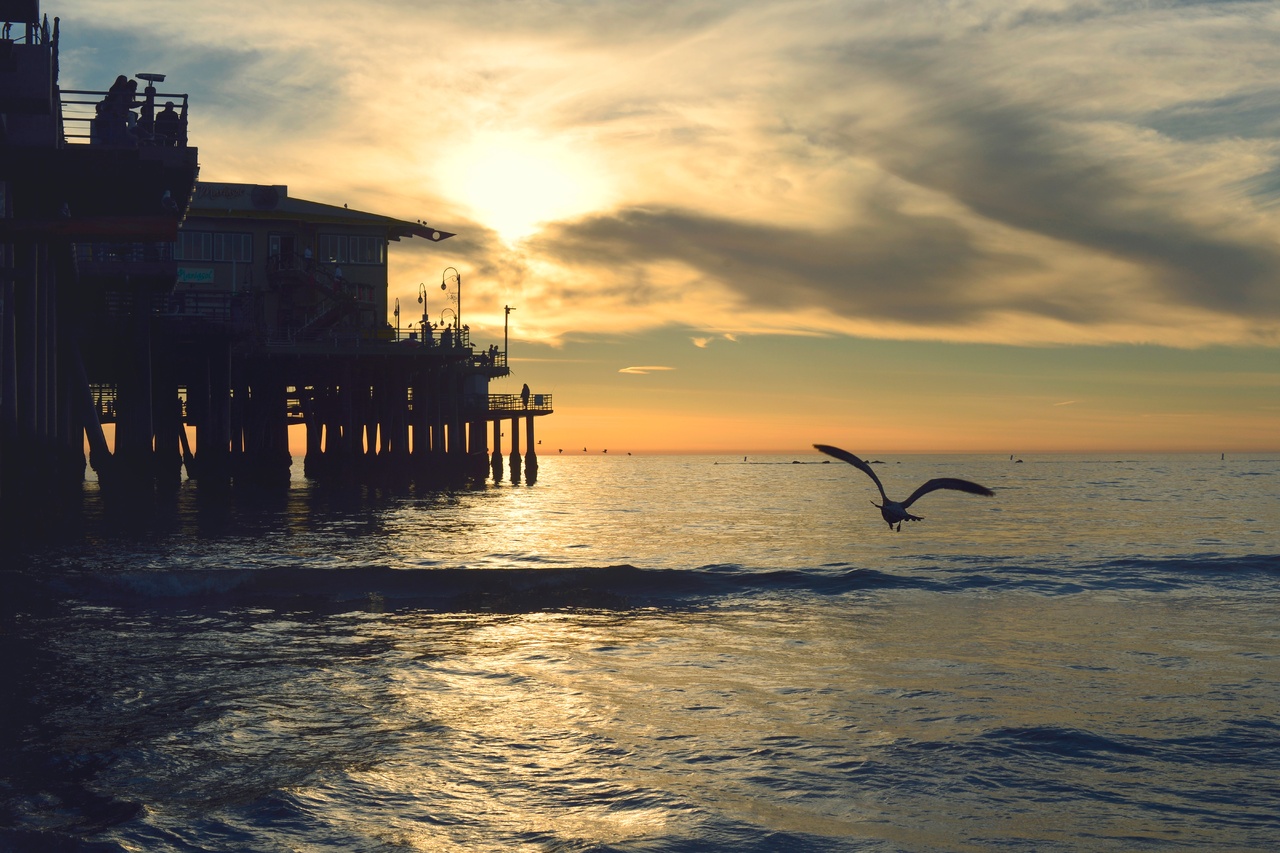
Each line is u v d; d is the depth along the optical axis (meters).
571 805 10.48
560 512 59.66
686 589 26.03
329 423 78.25
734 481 138.50
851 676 16.67
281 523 43.03
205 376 56.59
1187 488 113.56
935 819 10.30
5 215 32.31
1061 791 11.18
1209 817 10.49
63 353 49.69
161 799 10.30
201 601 22.59
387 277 70.31
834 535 46.41
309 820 9.84
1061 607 23.98
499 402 83.75
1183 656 18.47
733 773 11.61
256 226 67.69
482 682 15.95
